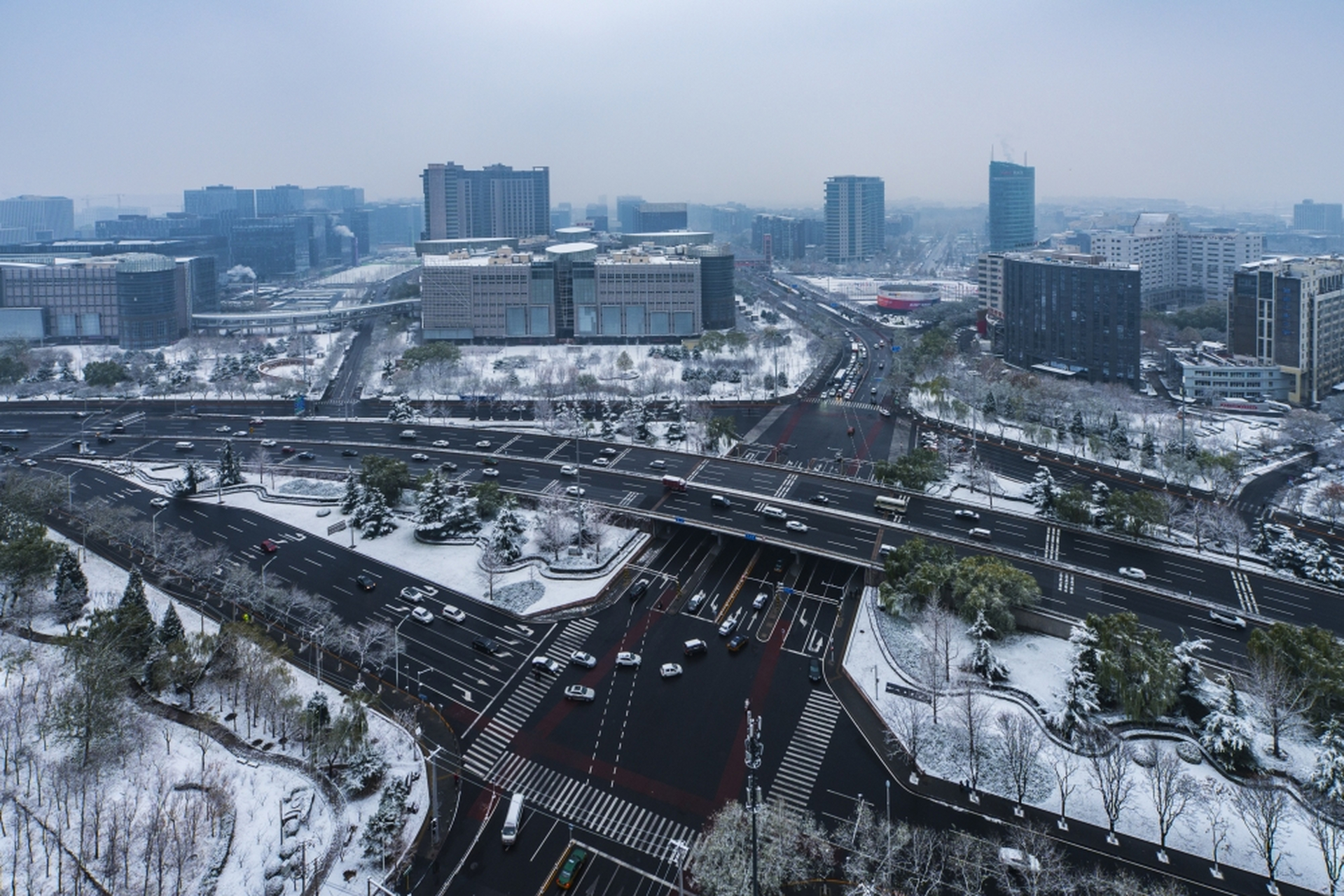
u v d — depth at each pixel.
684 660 196.25
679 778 159.38
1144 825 146.25
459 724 174.88
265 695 170.25
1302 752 161.62
